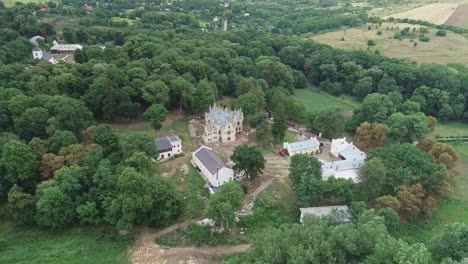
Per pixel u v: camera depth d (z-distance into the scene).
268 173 168.25
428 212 150.00
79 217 134.62
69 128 168.62
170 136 190.12
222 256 128.50
